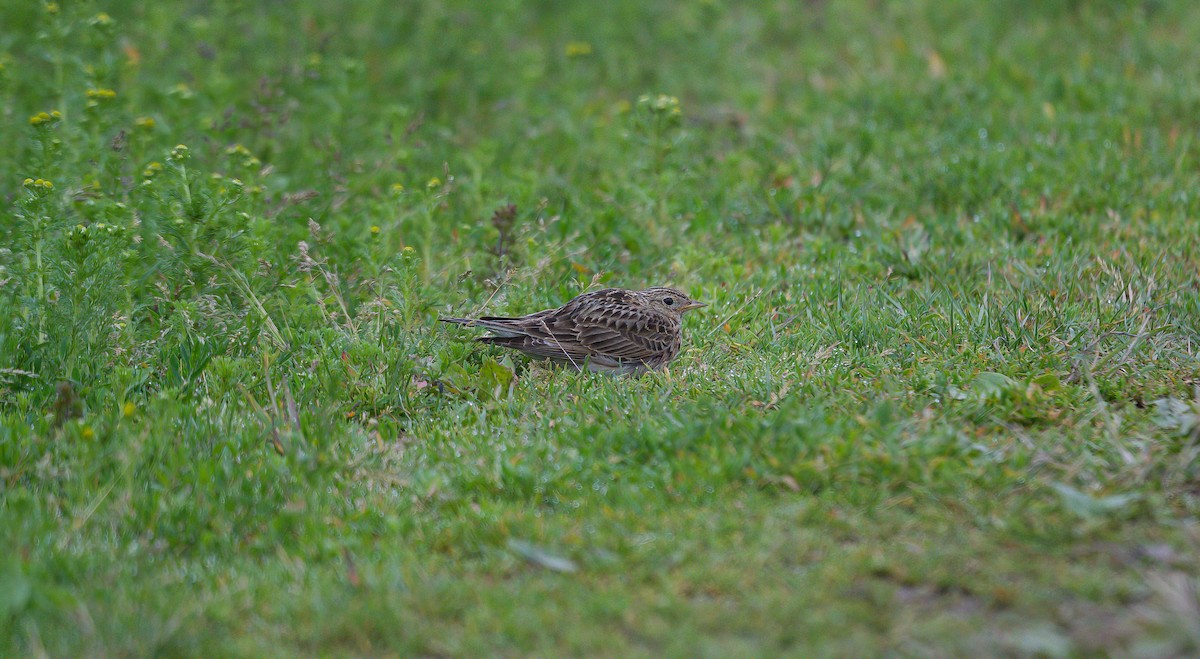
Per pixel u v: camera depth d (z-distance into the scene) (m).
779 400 10.55
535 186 16.94
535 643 7.27
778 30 25.20
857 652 6.99
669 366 12.40
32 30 21.70
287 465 9.56
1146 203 16.05
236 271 12.77
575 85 22.12
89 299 11.56
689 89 22.48
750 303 13.59
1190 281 13.06
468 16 24.80
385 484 9.62
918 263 14.49
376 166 17.41
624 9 26.12
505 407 11.04
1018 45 22.55
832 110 20.42
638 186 16.55
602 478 9.38
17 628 7.54
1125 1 23.95
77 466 9.30
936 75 21.64
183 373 11.45
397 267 13.34
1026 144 18.36
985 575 7.66
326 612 7.59
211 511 8.93
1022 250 14.66
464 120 20.44
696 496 8.88
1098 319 12.09
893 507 8.59
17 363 11.20
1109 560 7.77
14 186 16.19
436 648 7.28
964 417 10.14
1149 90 20.08
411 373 11.59
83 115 16.30
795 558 8.03
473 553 8.44
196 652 7.27
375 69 22.05
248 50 21.89
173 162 13.40
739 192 17.20
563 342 12.14
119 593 7.90
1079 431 9.73
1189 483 8.79
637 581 7.85
